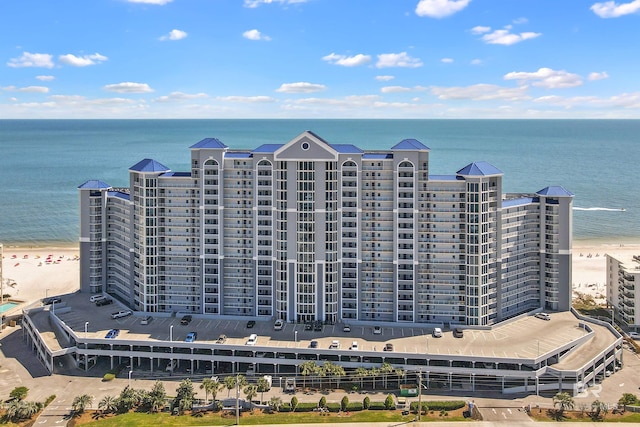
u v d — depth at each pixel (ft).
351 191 519.60
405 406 407.03
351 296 532.73
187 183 542.57
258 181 528.22
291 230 520.01
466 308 514.68
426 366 445.78
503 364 439.63
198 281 549.54
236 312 550.77
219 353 471.62
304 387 440.04
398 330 504.43
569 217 540.52
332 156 510.58
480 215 500.74
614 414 391.86
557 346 459.32
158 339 478.59
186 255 548.72
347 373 453.17
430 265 520.42
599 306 631.15
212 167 533.55
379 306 533.55
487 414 395.14
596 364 457.27
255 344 467.93
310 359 461.37
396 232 519.60
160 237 547.49
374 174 521.24
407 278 524.93
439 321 522.47
